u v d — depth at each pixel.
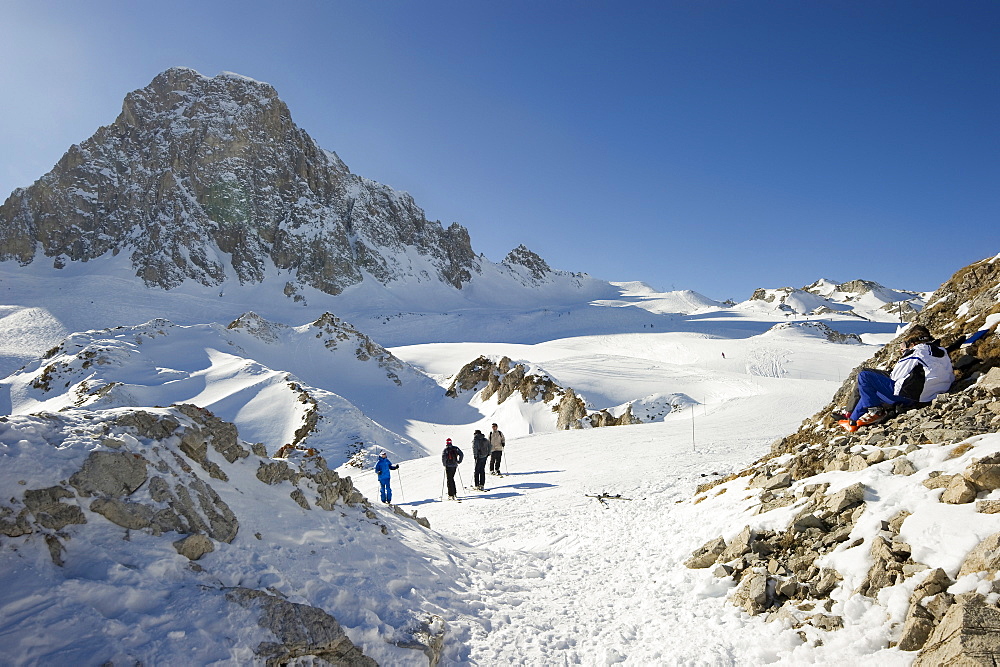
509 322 147.88
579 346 104.44
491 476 17.33
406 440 43.62
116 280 145.12
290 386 45.25
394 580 5.76
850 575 4.39
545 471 16.70
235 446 5.93
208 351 62.19
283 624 4.18
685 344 94.75
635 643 5.01
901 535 4.32
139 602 3.92
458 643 5.21
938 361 6.70
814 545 5.04
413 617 5.14
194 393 47.88
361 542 6.12
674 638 4.86
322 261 189.12
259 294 169.00
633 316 148.50
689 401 44.03
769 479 7.17
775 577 5.00
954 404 6.14
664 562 6.59
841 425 7.46
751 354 82.44
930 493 4.62
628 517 9.53
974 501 4.22
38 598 3.57
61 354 57.88
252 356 67.69
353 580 5.31
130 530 4.40
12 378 54.69
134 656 3.49
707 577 5.67
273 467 6.09
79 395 47.25
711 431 21.27
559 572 7.31
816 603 4.40
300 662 4.07
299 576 4.98
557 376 58.72
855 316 151.12
